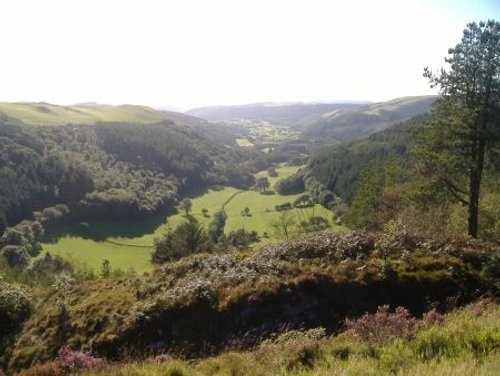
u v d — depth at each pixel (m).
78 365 14.02
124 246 120.75
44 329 21.92
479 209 38.91
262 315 18.22
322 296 18.53
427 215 42.22
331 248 22.38
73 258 104.12
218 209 153.75
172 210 156.12
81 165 152.88
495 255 18.89
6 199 116.94
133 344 18.66
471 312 12.40
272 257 22.91
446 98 33.31
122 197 138.25
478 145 32.91
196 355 16.95
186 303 19.34
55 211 125.81
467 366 7.50
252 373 10.58
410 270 19.02
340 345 10.79
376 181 62.09
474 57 31.34
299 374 9.29
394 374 8.12
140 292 22.17
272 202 149.88
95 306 22.05
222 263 23.52
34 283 48.44
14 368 20.05
